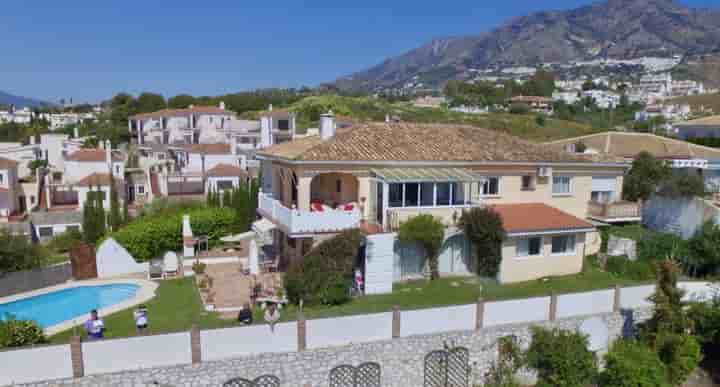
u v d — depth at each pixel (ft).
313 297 85.05
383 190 96.78
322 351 68.95
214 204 167.12
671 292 81.30
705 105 554.46
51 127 453.99
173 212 155.12
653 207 132.98
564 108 571.28
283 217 97.66
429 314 74.18
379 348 71.61
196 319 80.18
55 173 229.25
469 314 76.33
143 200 205.05
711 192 134.41
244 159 261.24
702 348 85.25
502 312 78.43
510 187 116.37
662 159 146.61
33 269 104.78
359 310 83.20
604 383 76.02
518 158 114.73
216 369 64.90
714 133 200.95
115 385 61.87
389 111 479.82
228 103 490.49
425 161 103.65
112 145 340.18
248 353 66.28
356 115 446.19
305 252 101.30
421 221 95.66
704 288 92.27
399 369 72.79
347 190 106.93
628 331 87.10
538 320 80.94
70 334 76.43
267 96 552.41
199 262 113.29
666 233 120.57
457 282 102.22
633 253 114.52
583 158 125.08
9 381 58.49
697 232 114.73
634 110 563.07
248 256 119.65
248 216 144.15
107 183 199.62
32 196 202.90
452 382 75.56
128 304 90.22
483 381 77.51
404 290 96.58
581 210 126.41
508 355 77.25
